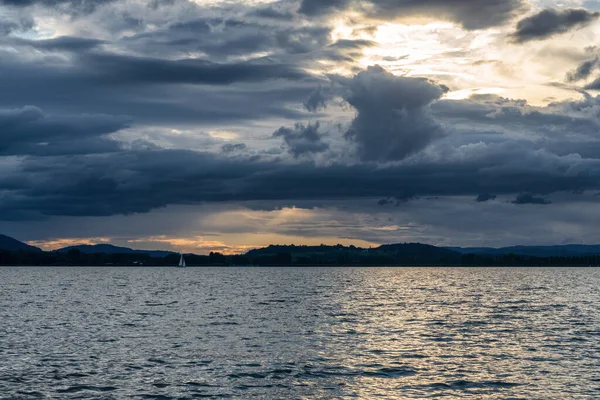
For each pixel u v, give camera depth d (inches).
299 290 6909.5
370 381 1772.9
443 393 1632.6
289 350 2292.1
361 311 3986.2
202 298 5388.8
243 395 1619.1
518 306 4414.4
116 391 1648.6
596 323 3213.6
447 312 3907.5
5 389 1662.2
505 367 1962.4
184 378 1806.1
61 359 2090.3
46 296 5600.4
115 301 4960.6
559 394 1619.1
